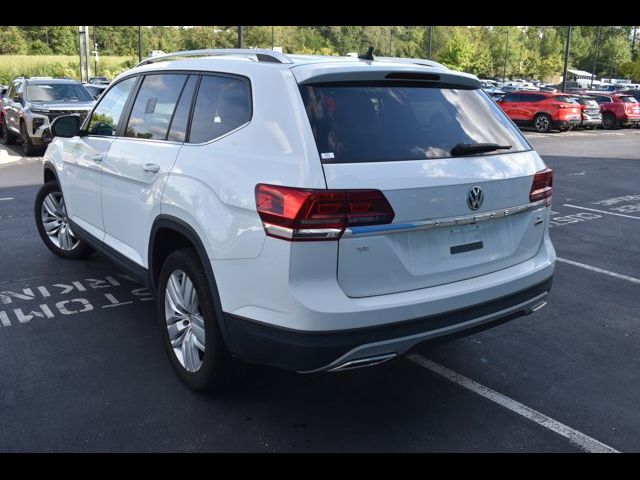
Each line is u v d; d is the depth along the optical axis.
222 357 3.57
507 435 3.53
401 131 3.36
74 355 4.36
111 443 3.35
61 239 6.44
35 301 5.36
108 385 3.95
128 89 4.80
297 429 3.53
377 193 3.05
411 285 3.26
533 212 3.86
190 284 3.74
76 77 60.72
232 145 3.45
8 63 71.12
